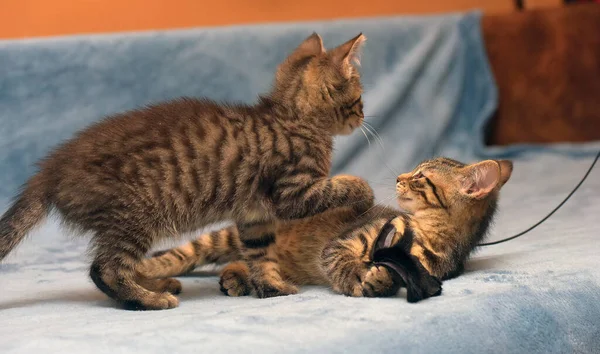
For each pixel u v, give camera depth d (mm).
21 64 1479
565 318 987
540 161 1720
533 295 994
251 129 1078
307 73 1118
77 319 978
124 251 1029
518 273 1047
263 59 1617
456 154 1759
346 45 1133
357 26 1714
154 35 1560
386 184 1490
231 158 1061
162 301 1020
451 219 1062
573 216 1329
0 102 1468
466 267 1090
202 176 1052
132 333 926
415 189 1074
